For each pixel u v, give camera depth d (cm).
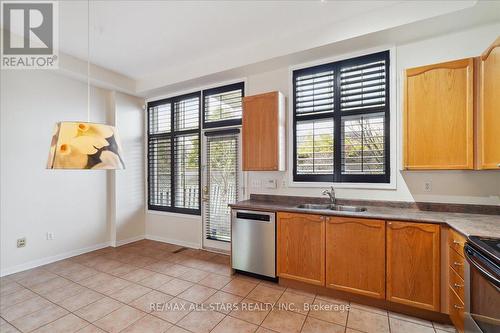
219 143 389
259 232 284
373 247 225
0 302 243
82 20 262
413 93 230
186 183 424
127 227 439
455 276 186
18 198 316
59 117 358
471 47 236
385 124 273
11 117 311
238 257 298
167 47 322
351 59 290
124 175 436
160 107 459
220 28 279
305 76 319
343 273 238
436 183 247
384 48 270
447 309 200
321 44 273
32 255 328
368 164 281
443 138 219
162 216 448
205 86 400
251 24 271
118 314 223
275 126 305
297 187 319
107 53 338
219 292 261
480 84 206
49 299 248
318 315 220
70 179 371
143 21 264
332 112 301
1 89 302
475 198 232
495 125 190
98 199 407
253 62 318
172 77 394
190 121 421
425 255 206
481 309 146
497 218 210
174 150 438
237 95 371
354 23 255
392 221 218
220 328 203
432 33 246
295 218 262
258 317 217
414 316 216
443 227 201
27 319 216
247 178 359
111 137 175
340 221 239
